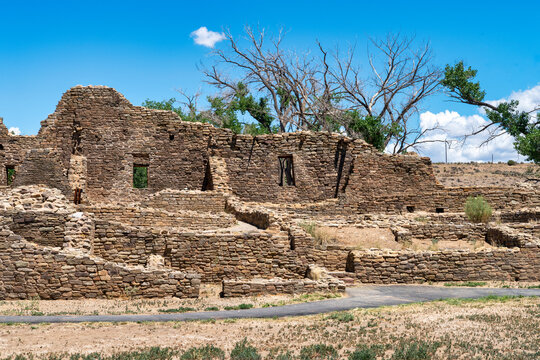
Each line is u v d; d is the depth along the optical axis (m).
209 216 29.47
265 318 17.45
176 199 34.19
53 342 14.33
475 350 13.80
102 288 20.39
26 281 20.17
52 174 34.59
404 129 57.81
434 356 13.45
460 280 25.70
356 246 26.77
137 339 14.77
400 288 23.80
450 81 55.34
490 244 29.67
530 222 32.06
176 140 39.62
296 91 59.44
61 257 20.33
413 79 58.50
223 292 21.45
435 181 41.72
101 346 14.10
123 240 23.61
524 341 14.46
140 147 39.22
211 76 60.62
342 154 41.44
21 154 38.66
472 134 55.47
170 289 20.84
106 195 38.50
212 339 14.90
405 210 37.03
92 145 38.84
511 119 53.44
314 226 28.86
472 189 37.19
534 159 48.38
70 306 19.05
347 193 40.41
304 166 41.06
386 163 41.38
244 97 60.31
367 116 53.03
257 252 24.59
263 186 40.34
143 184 62.06
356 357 13.10
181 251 23.98
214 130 40.16
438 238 30.08
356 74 59.66
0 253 20.22
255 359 13.08
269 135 40.97
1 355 13.14
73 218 22.56
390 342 14.66
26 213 22.31
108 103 39.31
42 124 39.09
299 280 22.52
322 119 58.78
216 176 38.12
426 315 17.47
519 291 22.33
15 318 16.88
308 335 15.30
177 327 16.08
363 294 22.12
